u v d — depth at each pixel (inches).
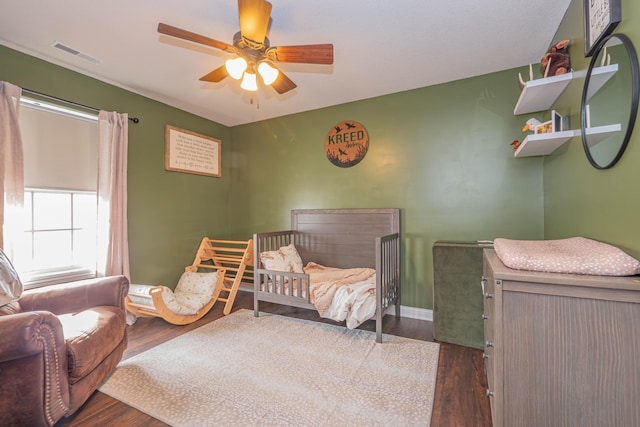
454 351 86.7
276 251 119.2
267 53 68.5
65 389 54.8
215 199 155.5
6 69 83.7
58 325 54.6
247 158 158.9
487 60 94.7
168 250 130.7
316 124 138.6
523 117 98.8
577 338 38.0
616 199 47.0
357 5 69.1
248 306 131.4
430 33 80.1
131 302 102.3
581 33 60.8
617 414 36.4
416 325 107.5
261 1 57.1
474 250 89.7
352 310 91.7
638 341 35.5
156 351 86.7
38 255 93.0
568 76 65.9
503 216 101.9
